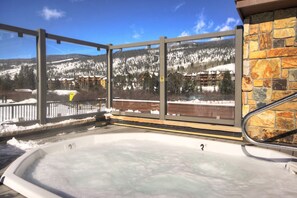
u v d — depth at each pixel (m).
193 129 5.90
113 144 5.32
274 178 3.47
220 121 5.52
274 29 4.57
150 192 3.23
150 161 4.38
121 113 7.32
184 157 4.55
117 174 3.83
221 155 4.49
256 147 4.17
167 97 6.52
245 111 4.96
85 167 4.05
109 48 7.77
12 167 3.08
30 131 5.46
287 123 4.52
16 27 5.31
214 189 3.29
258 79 4.79
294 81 4.43
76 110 6.96
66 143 4.72
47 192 2.30
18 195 2.38
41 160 4.05
